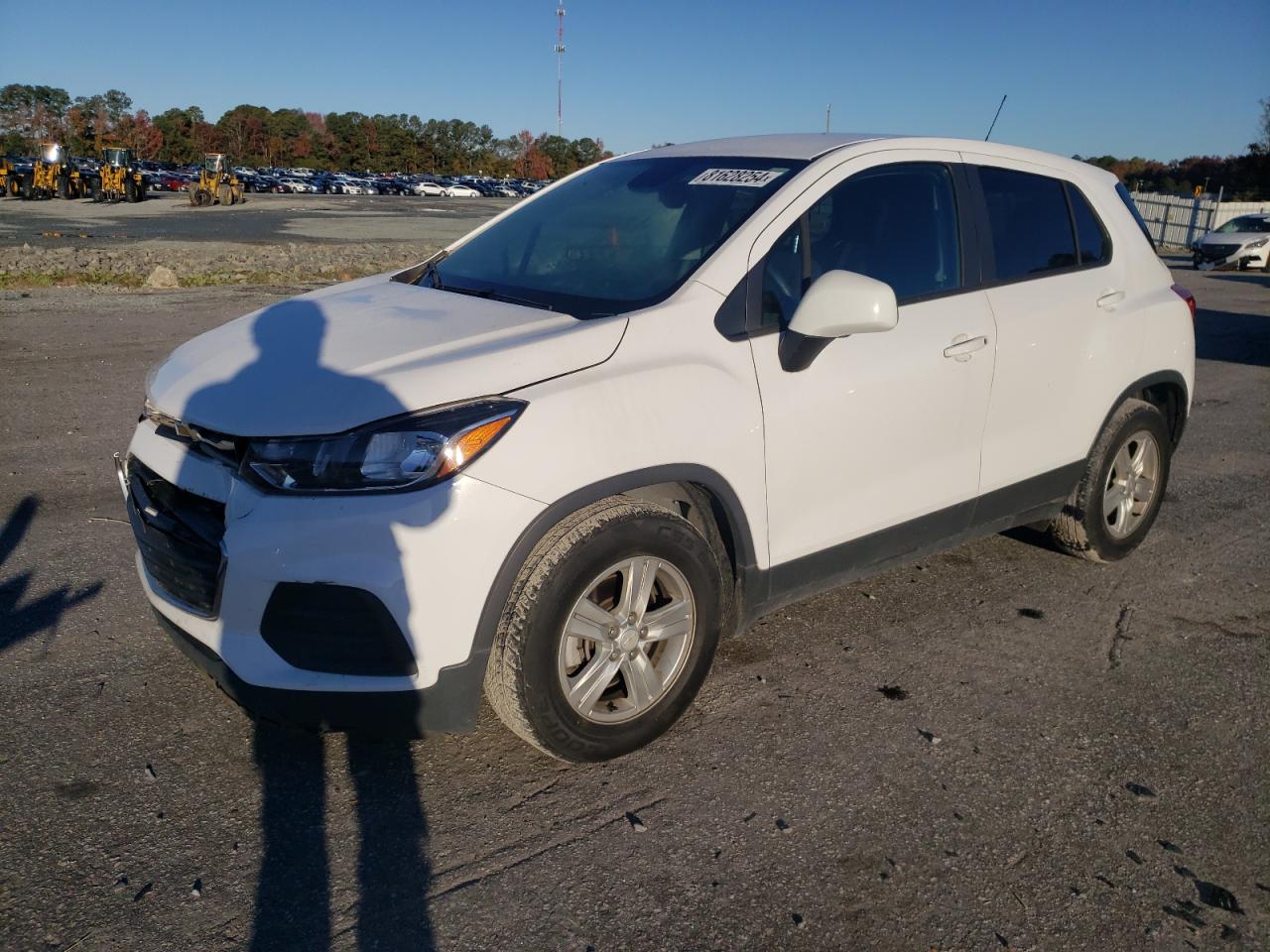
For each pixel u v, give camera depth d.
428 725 2.78
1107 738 3.37
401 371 2.78
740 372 3.17
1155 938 2.49
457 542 2.63
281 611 2.68
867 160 3.71
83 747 3.12
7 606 4.07
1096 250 4.47
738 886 2.61
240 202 47.44
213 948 2.35
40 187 47.59
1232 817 2.97
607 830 2.81
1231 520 5.68
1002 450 4.04
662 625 3.09
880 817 2.91
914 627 4.15
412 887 2.57
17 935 2.36
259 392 2.83
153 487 3.06
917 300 3.71
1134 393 4.57
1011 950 2.44
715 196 3.60
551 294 3.46
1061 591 4.57
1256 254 26.30
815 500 3.43
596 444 2.82
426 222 37.12
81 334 10.16
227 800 2.89
